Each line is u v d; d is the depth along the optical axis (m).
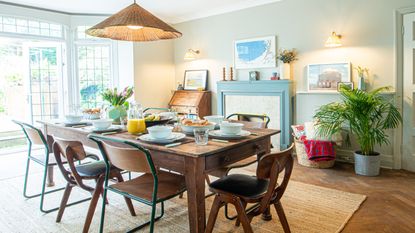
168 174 2.25
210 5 5.17
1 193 3.09
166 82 6.25
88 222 2.19
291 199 2.86
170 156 1.88
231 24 5.34
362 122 3.54
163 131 2.03
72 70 5.61
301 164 4.08
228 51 5.42
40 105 5.47
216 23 5.55
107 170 2.04
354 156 3.78
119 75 5.82
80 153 2.17
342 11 4.14
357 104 3.48
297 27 4.56
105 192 2.05
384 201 2.80
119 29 2.71
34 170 3.93
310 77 4.44
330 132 3.71
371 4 3.91
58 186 3.27
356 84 4.07
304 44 4.51
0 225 2.39
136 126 2.35
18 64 7.11
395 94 3.77
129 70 5.72
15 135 6.83
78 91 5.68
